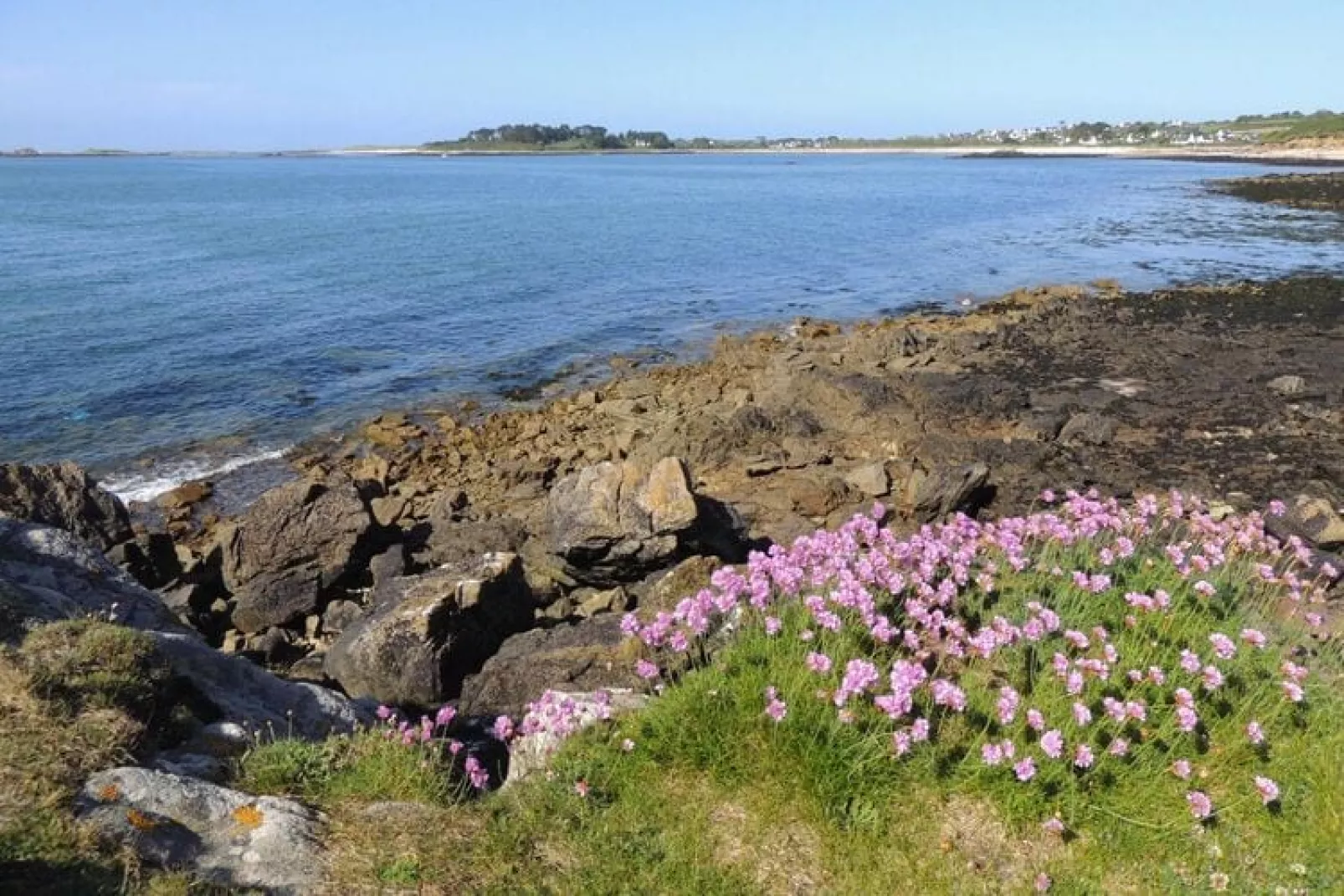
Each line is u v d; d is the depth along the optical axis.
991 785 5.69
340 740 6.46
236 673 7.62
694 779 5.89
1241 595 8.02
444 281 41.53
